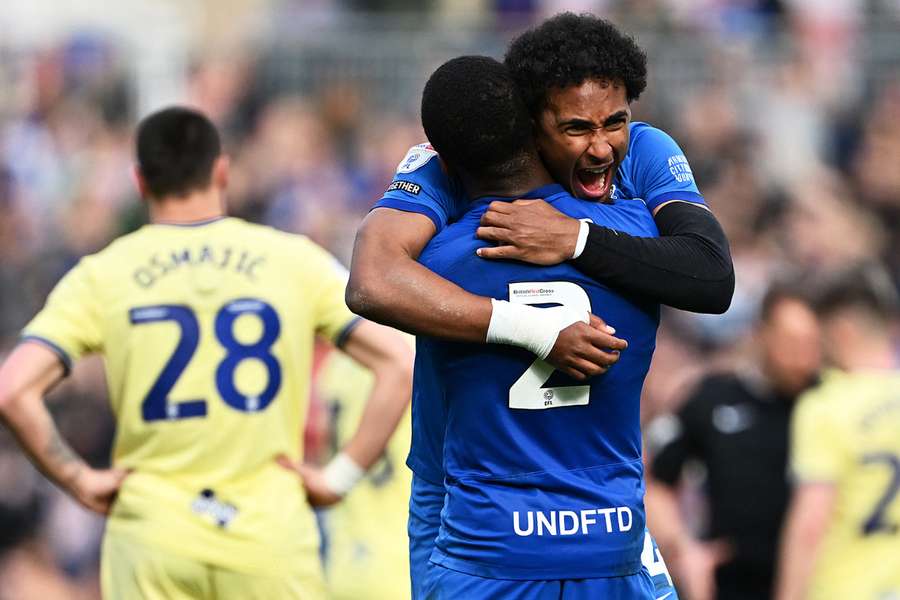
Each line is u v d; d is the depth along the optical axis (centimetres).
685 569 2306
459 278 1341
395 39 4359
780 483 2295
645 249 1334
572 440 1368
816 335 2264
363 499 2191
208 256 1762
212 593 1712
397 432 2181
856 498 2017
